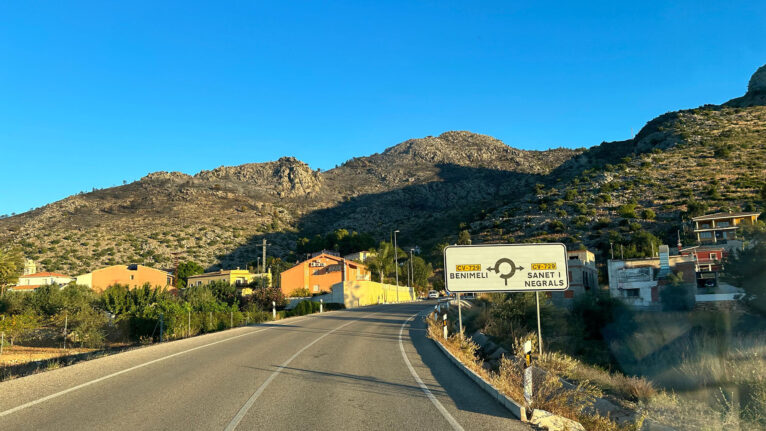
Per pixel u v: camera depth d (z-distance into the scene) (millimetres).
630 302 44094
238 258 128375
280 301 51594
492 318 29109
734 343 19781
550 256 15570
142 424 6332
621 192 113500
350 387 9078
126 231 137125
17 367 14766
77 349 25969
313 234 169250
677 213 91562
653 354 23609
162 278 75875
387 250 86500
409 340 18453
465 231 112375
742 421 9430
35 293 34781
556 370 14438
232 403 7633
